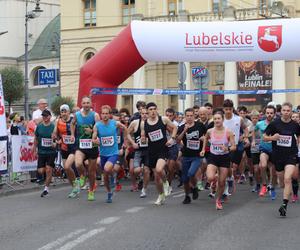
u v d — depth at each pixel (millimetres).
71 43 44719
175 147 13641
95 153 12258
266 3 38062
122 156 15180
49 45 59812
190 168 11672
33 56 60344
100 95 17922
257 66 35625
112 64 17656
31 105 57688
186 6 40406
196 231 8633
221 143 10758
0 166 13977
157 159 11492
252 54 16797
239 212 10648
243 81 36031
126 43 17406
